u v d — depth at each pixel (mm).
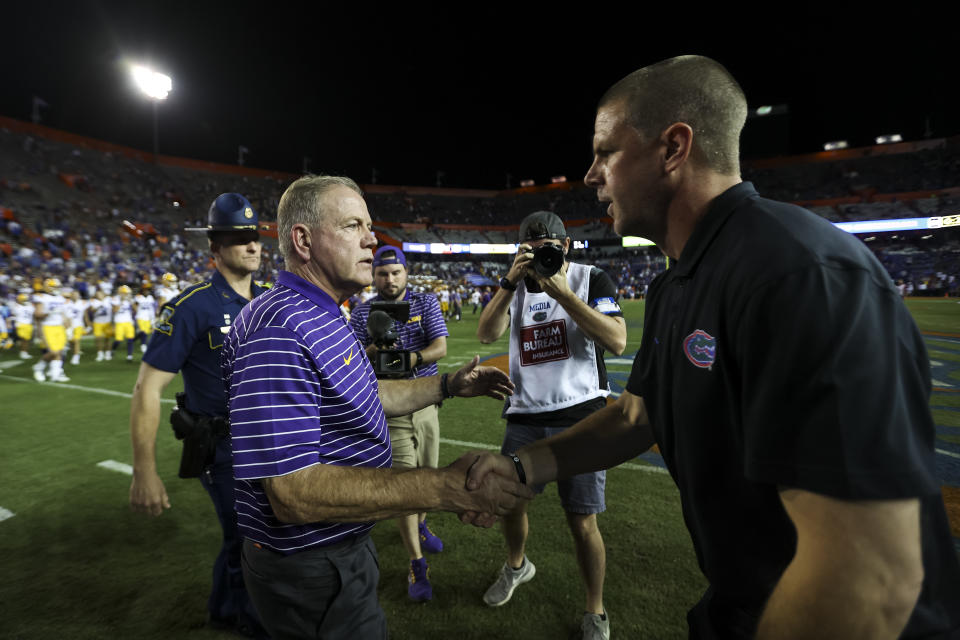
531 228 2338
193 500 3701
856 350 585
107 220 33594
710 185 843
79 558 2926
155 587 2641
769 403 625
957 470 3982
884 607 551
